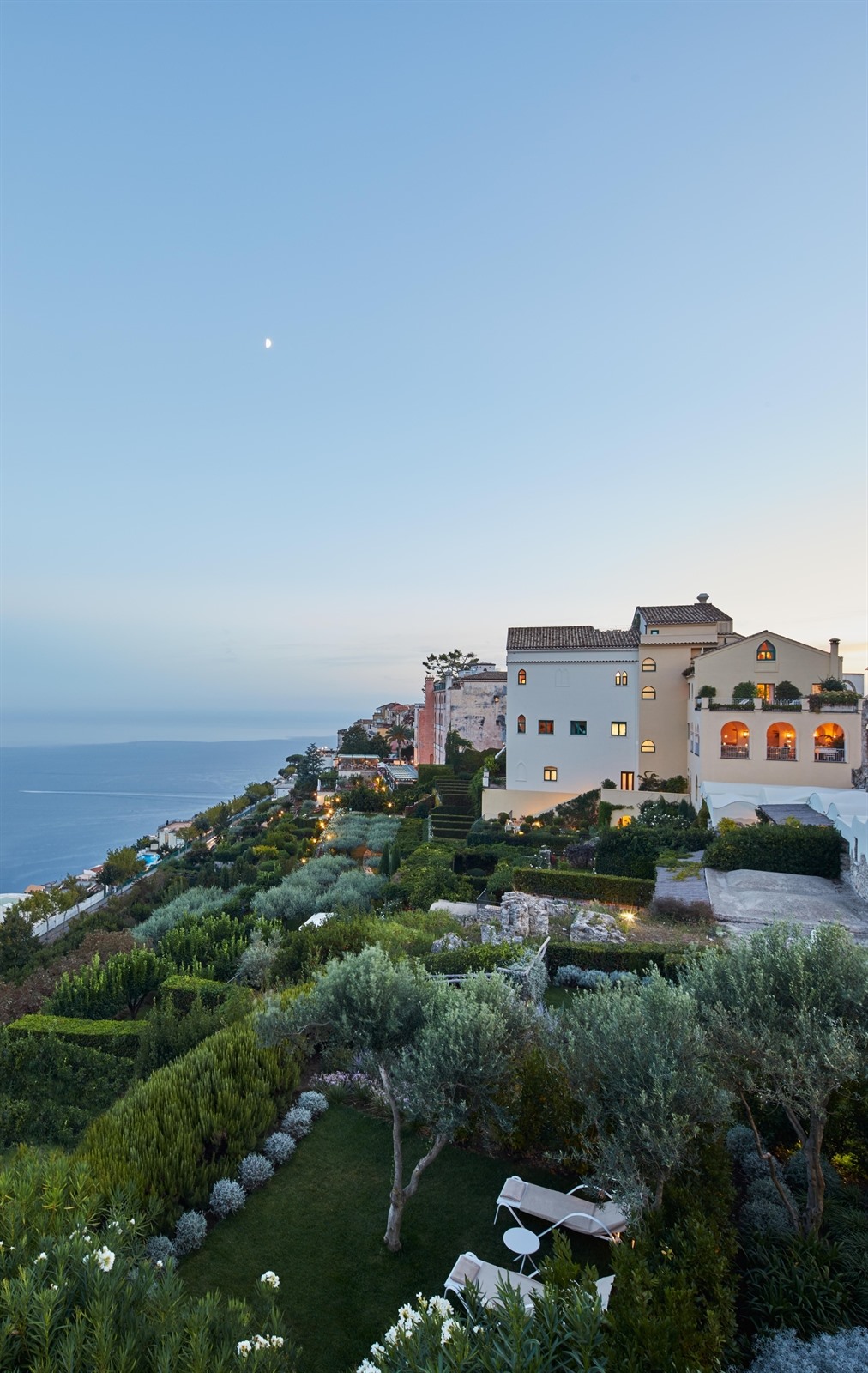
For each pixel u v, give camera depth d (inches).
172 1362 214.7
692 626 2021.4
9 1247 253.8
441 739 3376.0
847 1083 392.2
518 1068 458.6
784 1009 350.0
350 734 6766.7
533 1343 228.2
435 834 2097.7
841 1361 265.7
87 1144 440.5
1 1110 586.9
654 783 1931.6
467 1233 416.2
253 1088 522.3
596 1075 358.6
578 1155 404.8
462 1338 225.8
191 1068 528.4
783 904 932.0
